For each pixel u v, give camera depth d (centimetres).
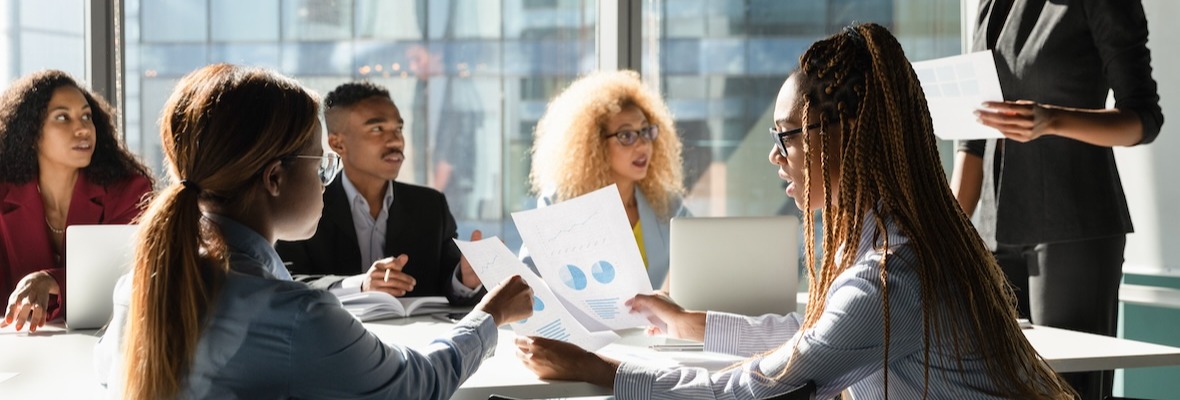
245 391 128
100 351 154
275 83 135
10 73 393
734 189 450
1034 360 151
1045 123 251
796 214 450
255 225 136
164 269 125
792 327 195
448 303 268
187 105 133
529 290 177
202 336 127
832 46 152
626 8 432
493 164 451
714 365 185
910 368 145
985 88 246
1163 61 336
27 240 280
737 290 233
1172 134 334
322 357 127
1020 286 287
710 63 444
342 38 439
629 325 216
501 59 447
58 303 251
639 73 434
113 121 302
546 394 166
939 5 452
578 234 212
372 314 247
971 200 301
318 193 139
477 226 452
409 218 313
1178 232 333
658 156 322
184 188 129
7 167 282
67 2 396
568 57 450
